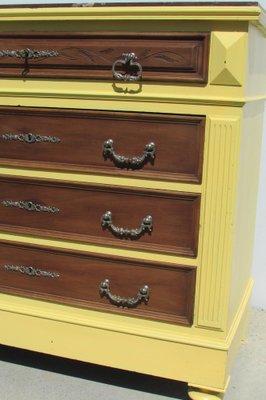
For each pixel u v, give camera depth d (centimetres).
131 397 156
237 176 132
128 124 136
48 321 154
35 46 140
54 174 145
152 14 126
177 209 137
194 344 141
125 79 133
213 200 134
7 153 149
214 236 136
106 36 133
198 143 132
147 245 141
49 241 150
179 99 130
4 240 154
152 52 130
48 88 141
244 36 124
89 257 147
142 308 145
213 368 141
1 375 165
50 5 134
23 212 151
